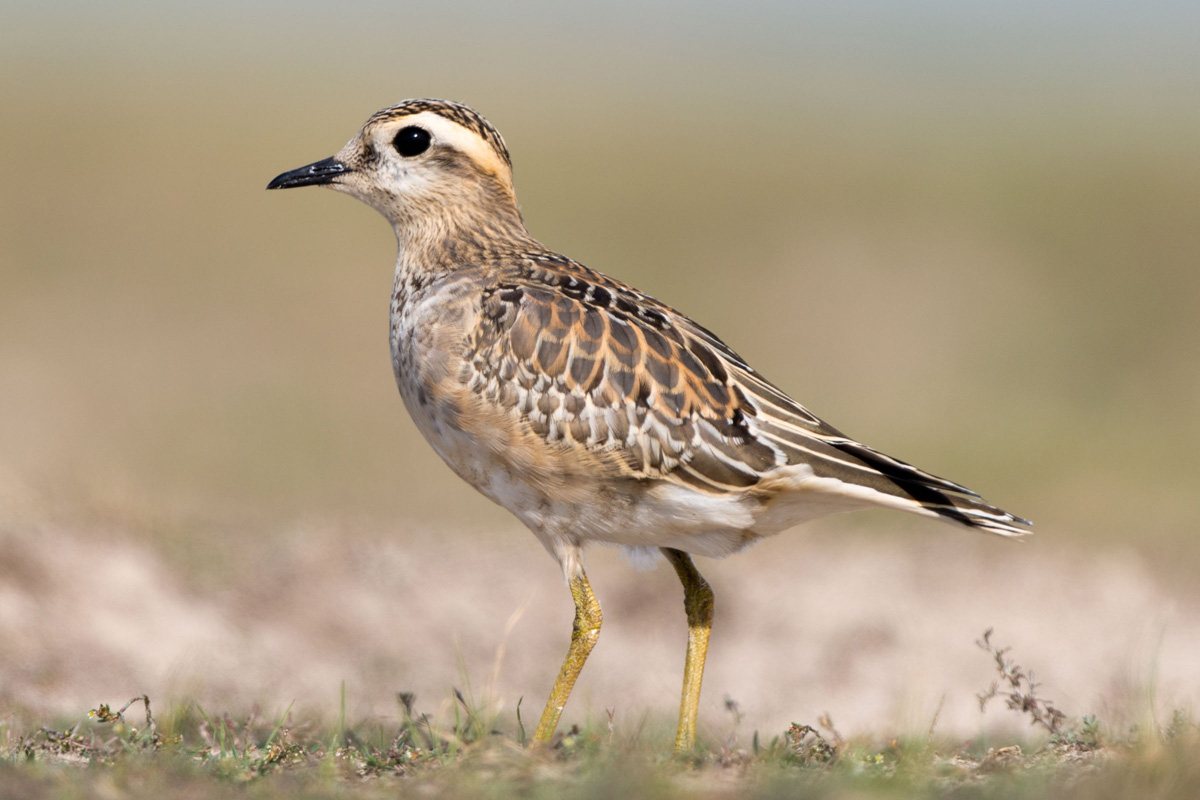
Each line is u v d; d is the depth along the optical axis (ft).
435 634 47.32
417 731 29.37
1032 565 53.42
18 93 182.29
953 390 85.25
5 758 27.04
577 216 134.41
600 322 29.81
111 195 128.06
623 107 225.35
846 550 54.44
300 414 79.00
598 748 27.43
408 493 67.15
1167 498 66.64
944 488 29.14
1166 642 47.73
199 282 103.19
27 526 48.19
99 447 71.00
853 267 114.42
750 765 26.12
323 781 24.90
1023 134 206.18
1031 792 22.66
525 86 250.37
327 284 104.94
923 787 23.31
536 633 48.01
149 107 179.22
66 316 93.40
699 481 29.37
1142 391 86.28
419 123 32.60
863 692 44.65
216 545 51.90
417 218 32.94
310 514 59.67
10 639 42.06
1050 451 74.28
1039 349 94.63
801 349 93.25
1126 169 166.09
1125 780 23.06
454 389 29.91
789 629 48.29
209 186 135.03
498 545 54.29
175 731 30.53
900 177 158.61
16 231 113.39
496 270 31.30
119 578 46.68
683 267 115.03
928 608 49.70
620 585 50.93
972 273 113.50
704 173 159.84
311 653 45.21
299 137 164.76
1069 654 46.85
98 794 23.11
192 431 74.95
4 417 74.28
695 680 31.01
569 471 29.63
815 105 243.19
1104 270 115.55
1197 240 127.13
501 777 24.26
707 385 29.58
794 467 29.12
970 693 44.19
